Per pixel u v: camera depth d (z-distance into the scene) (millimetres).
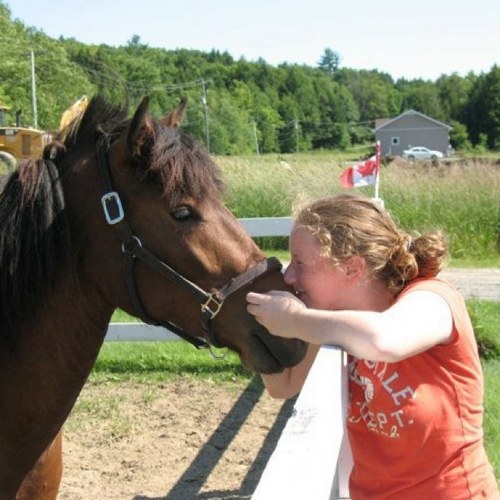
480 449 1779
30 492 2490
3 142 18156
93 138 2516
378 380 1774
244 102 88250
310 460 1401
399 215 14625
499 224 14438
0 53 41000
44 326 2393
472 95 92812
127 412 5512
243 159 19484
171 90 62875
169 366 6582
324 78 117062
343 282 1820
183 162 2328
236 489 4230
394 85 141000
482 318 7801
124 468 4531
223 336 2404
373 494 1813
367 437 1850
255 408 5629
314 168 17625
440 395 1732
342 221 1808
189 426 5258
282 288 2373
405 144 86250
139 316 2439
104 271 2406
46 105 36688
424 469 1747
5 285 2361
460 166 17438
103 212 2369
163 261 2348
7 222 2352
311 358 2367
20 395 2412
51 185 2379
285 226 6406
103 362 6613
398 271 1813
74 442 4922
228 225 2381
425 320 1647
